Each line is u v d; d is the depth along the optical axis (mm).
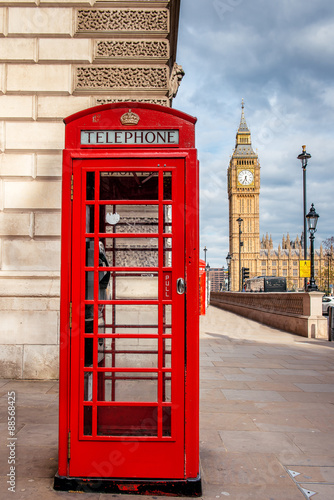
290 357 8633
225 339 11523
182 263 2912
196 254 2914
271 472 3205
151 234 2947
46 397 5168
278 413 4754
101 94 6465
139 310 2982
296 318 12883
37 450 3523
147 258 3027
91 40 6496
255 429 4203
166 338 2924
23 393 5348
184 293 2896
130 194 3104
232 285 133250
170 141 2994
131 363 2975
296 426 4309
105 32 6480
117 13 6508
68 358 2896
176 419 2857
